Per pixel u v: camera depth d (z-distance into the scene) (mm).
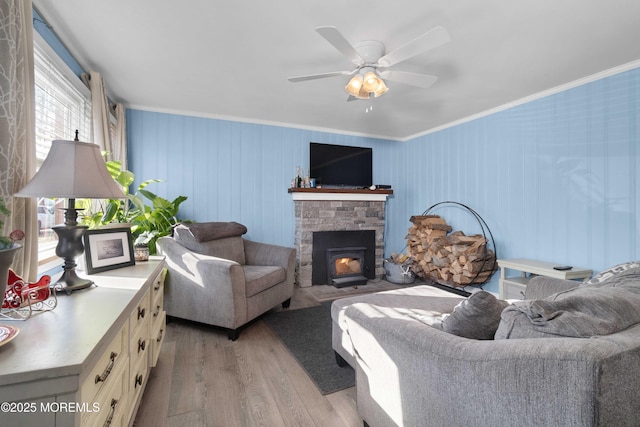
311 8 1758
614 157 2500
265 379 1898
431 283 4188
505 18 1839
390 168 4883
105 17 1853
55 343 842
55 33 1979
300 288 4008
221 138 3832
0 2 1205
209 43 2139
